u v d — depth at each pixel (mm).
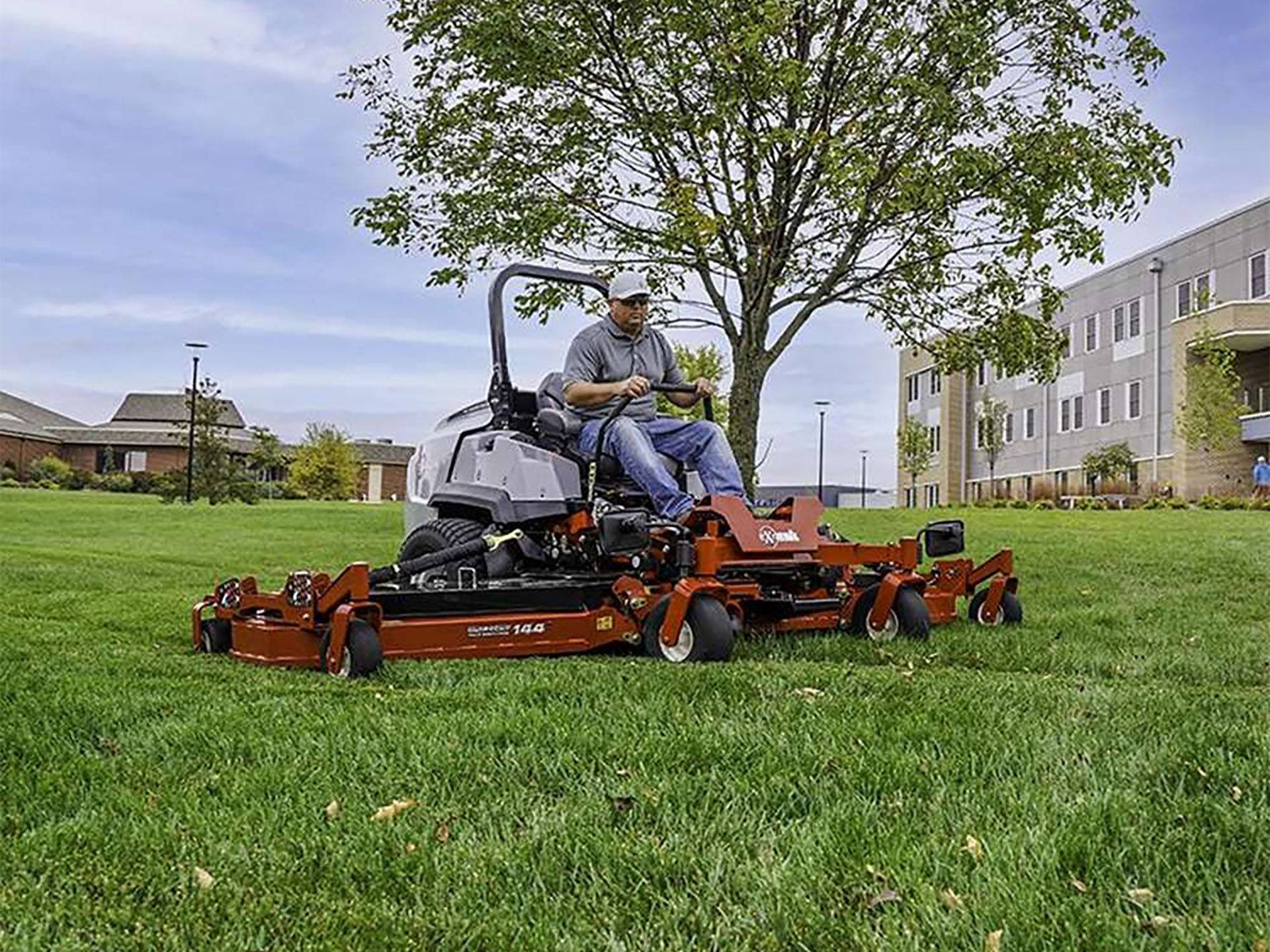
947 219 9078
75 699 4285
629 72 8883
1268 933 2184
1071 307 39906
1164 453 34594
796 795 3043
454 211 9281
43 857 2643
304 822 2875
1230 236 32281
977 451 46344
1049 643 6227
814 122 8891
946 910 2309
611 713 3971
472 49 8680
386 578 6031
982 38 8602
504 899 2416
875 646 5961
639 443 6012
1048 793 3023
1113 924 2227
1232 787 3082
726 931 2248
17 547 14383
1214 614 7766
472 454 6609
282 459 47688
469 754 3426
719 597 5496
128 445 59250
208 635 6148
